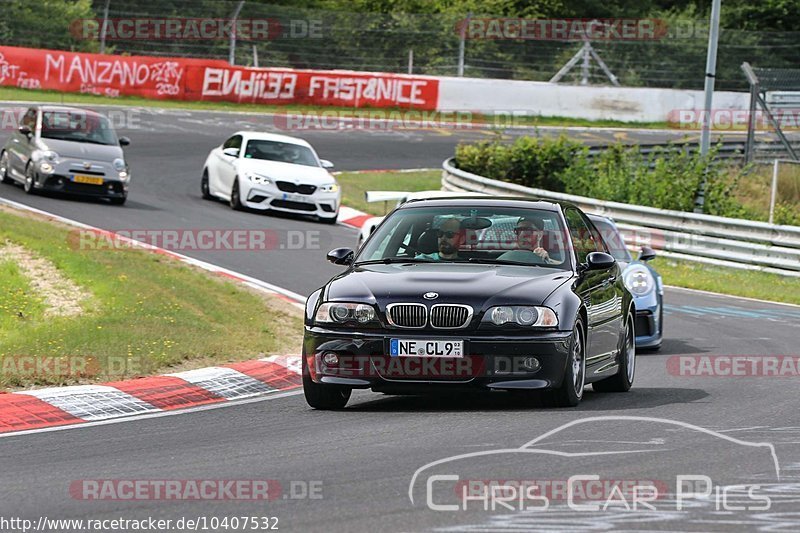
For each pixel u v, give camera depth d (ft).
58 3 523.29
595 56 585.63
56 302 157.58
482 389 103.76
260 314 163.94
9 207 246.06
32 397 110.01
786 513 67.77
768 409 108.68
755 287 251.39
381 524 65.72
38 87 465.88
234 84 506.48
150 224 249.14
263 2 627.87
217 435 96.07
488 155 379.96
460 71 574.56
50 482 78.38
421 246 115.55
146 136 409.08
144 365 124.77
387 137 481.46
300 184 286.25
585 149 375.86
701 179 336.90
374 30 572.10
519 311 103.60
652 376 138.00
